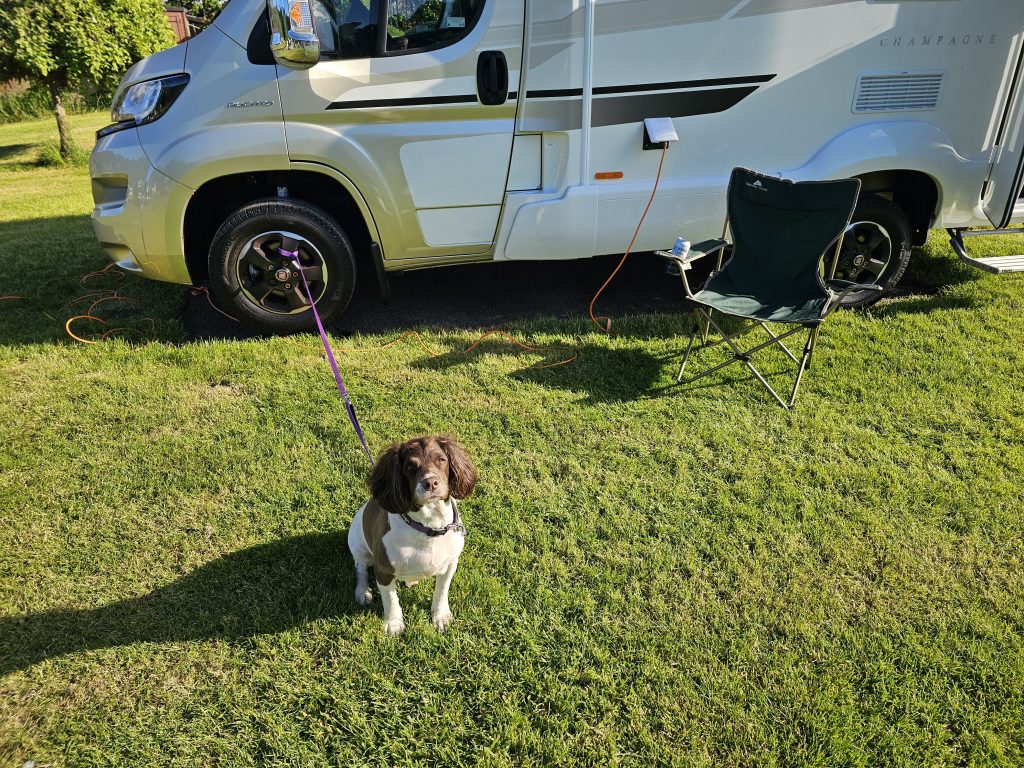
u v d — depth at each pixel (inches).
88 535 111.3
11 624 95.0
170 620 95.2
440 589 92.5
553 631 93.5
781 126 173.0
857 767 76.2
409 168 164.9
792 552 106.3
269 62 153.7
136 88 159.3
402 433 137.5
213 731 81.1
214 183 170.7
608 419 142.0
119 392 151.5
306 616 95.0
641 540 109.3
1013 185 181.5
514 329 183.2
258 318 175.5
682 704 83.2
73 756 78.5
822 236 155.7
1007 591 99.1
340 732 81.0
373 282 221.0
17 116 695.1
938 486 120.5
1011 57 173.8
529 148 167.6
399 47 156.1
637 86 162.7
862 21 165.3
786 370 160.4
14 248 254.1
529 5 152.9
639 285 219.1
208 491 121.2
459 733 80.4
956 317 185.8
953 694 84.1
